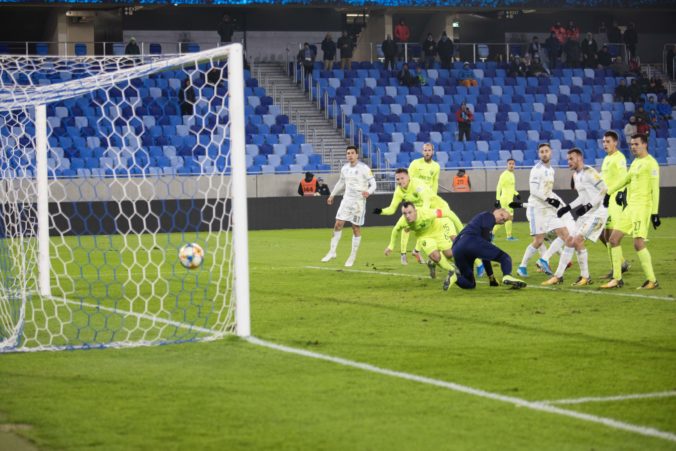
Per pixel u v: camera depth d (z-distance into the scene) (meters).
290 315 17.86
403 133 56.19
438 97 59.56
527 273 24.23
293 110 56.88
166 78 53.72
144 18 61.56
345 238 40.59
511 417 10.34
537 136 58.72
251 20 64.25
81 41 58.09
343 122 55.28
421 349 14.27
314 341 15.00
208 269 27.39
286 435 9.73
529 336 15.34
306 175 49.00
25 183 39.97
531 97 61.56
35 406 10.97
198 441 9.53
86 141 49.91
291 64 60.06
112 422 10.26
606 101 63.06
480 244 21.02
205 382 12.14
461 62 63.84
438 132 57.06
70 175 47.22
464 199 50.12
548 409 10.66
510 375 12.42
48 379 12.39
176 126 51.81
